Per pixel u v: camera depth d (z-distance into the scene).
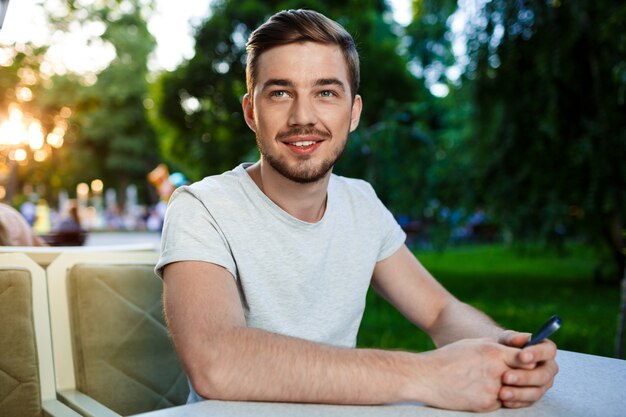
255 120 1.18
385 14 12.83
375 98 11.37
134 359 1.44
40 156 30.77
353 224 1.31
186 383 1.52
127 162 31.95
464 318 1.28
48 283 1.40
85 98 30.14
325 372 0.83
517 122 6.68
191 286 1.00
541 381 0.83
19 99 15.71
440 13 6.96
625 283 3.06
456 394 0.82
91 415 1.21
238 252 1.15
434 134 7.95
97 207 33.88
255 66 1.17
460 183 7.36
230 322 0.93
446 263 12.07
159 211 22.72
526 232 6.88
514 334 1.08
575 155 6.14
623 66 4.67
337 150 1.17
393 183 7.57
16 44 15.16
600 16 5.86
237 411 0.78
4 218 1.73
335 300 1.27
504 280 9.09
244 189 1.20
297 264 1.20
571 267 11.39
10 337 1.24
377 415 0.78
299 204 1.21
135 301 1.47
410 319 1.39
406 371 0.84
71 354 1.40
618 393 0.90
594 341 4.65
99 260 1.48
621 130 6.04
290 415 0.77
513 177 6.84
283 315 1.20
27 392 1.25
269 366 0.85
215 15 13.06
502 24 6.40
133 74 30.89
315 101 1.14
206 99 13.41
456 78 7.10
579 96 6.32
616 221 6.48
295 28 1.13
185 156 14.33
